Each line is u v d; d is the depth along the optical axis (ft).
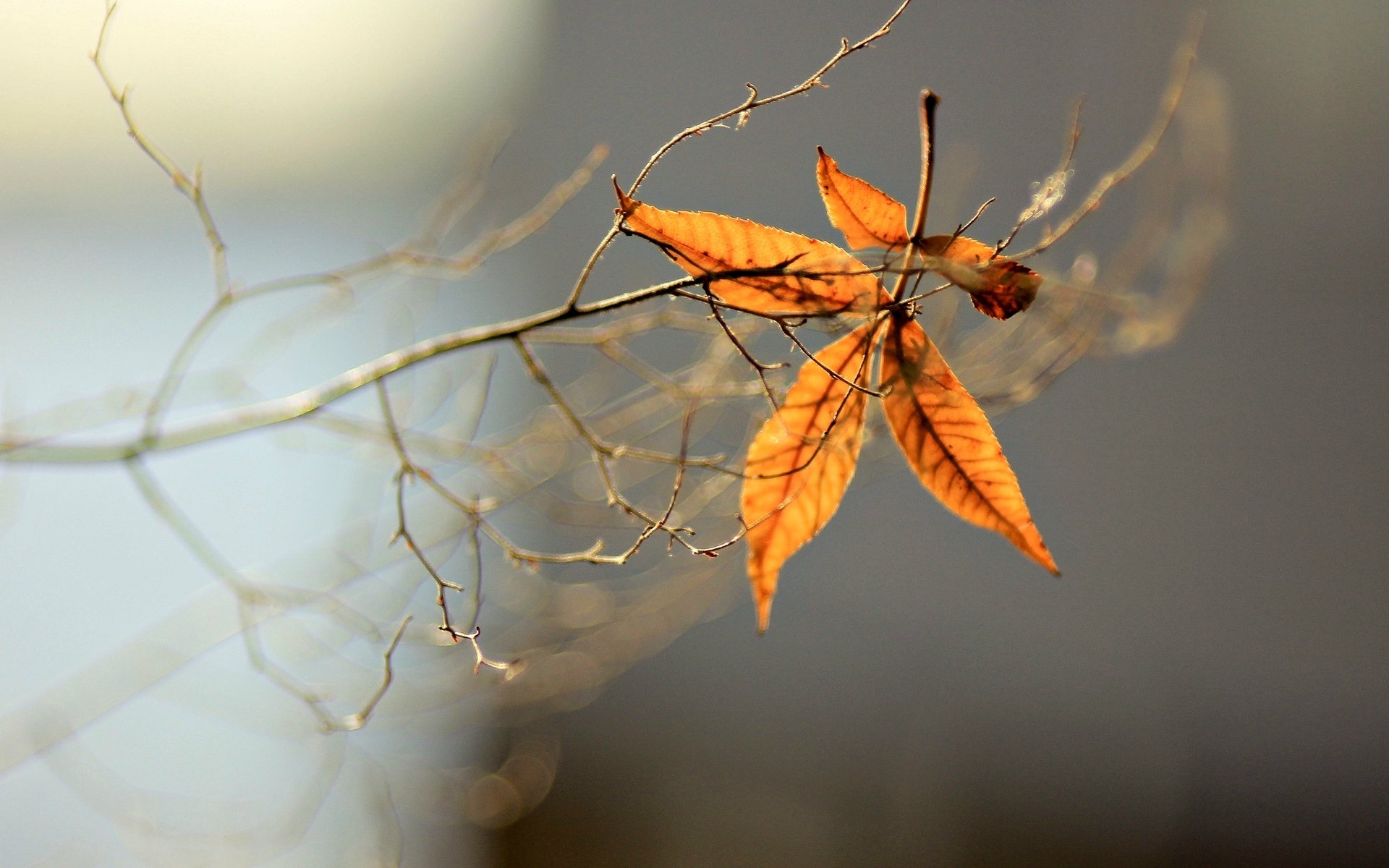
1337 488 7.17
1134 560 7.46
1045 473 7.53
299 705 4.91
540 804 7.82
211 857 4.87
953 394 3.42
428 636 4.63
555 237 7.09
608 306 3.44
